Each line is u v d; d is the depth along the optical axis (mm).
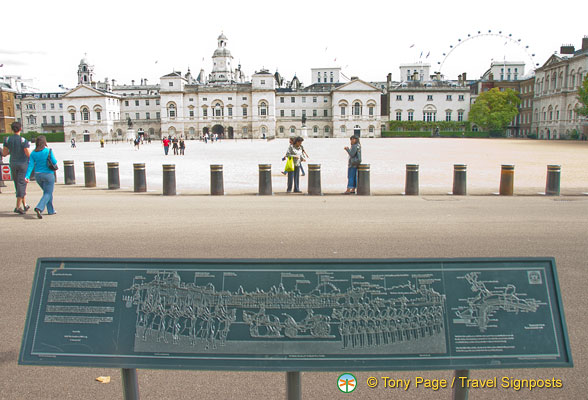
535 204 14656
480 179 22750
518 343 3367
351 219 11828
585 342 5160
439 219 11820
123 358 3377
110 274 3521
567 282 6965
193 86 117188
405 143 67000
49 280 3533
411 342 3367
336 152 45406
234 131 117188
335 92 115875
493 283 3436
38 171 12258
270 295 3432
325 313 3400
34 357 3406
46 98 129125
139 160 38000
